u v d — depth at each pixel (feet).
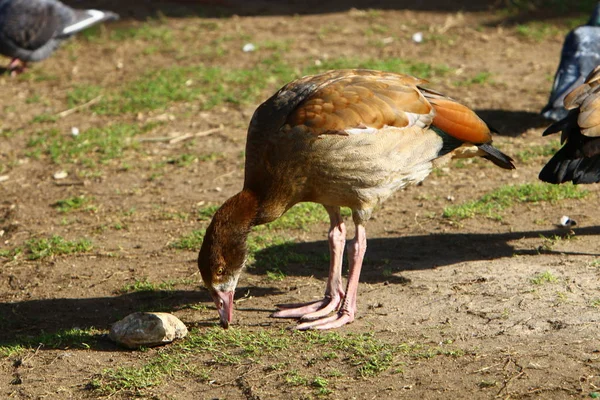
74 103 62.80
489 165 48.08
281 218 41.47
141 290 34.68
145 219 42.93
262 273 35.81
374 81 30.27
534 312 29.55
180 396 25.75
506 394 24.20
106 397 26.11
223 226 28.96
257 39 77.10
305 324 29.71
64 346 29.86
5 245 40.65
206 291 34.47
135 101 62.03
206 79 66.08
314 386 25.52
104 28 82.69
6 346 29.96
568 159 32.60
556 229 38.52
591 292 30.89
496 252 36.17
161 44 76.89
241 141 54.24
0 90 66.74
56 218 43.70
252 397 25.27
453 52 72.02
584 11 81.66
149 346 29.25
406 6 86.74
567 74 51.96
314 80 30.81
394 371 25.99
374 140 28.78
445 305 30.89
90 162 51.16
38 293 35.17
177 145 53.93
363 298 32.30
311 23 81.97
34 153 53.06
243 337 29.22
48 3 69.82
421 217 41.29
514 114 56.65
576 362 25.66
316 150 28.55
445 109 30.55
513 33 76.79
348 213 42.11
